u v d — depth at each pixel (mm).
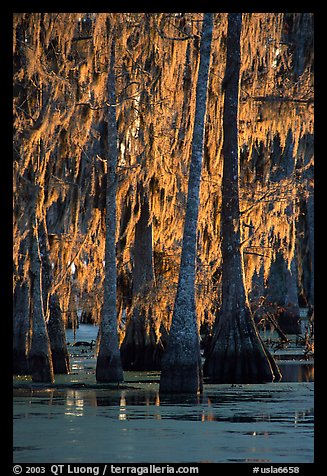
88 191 142500
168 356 103688
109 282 116688
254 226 143625
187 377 103312
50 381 112875
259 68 159500
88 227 143250
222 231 128375
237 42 131625
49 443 72812
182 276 104312
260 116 147875
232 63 131500
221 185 135250
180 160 136875
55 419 84312
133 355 137125
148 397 100438
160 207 138875
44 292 129375
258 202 132500
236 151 130875
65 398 100000
